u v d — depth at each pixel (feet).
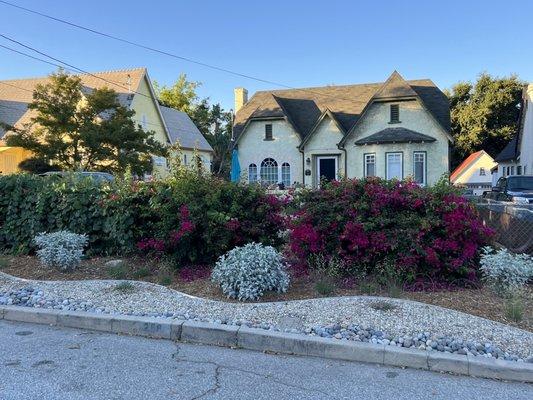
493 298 21.07
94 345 17.57
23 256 31.14
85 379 14.52
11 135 82.79
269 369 15.48
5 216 32.27
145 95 128.67
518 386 14.35
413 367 15.65
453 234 22.98
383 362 15.96
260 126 92.32
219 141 165.99
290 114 94.84
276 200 27.25
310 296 21.75
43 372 15.02
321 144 87.97
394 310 19.24
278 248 27.78
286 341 16.94
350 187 24.91
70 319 19.75
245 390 13.88
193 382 14.40
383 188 24.50
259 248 22.75
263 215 27.17
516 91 159.53
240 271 21.42
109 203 28.84
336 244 24.73
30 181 32.17
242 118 98.27
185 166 30.37
